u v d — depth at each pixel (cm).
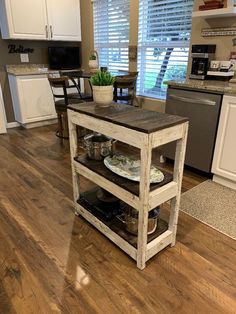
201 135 248
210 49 272
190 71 300
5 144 356
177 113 263
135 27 362
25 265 155
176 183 151
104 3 401
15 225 191
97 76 163
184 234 183
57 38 424
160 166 290
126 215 163
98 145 172
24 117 409
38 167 286
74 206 214
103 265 156
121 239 161
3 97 415
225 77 261
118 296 136
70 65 462
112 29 405
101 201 189
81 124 163
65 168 283
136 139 127
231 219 199
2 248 168
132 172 157
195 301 134
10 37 374
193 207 214
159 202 144
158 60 352
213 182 254
